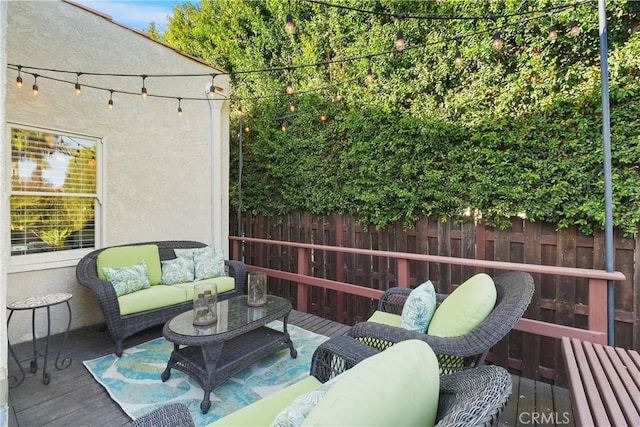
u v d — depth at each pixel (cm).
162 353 274
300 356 271
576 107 288
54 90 319
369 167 418
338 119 452
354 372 82
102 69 354
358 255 438
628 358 156
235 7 592
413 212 387
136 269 313
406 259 315
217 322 233
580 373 141
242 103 593
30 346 288
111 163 362
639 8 264
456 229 356
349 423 68
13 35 293
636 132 264
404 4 387
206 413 196
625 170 270
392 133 398
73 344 293
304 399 95
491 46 325
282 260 530
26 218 304
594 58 284
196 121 448
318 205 474
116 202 366
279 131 524
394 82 397
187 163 438
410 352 92
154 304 294
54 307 317
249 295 277
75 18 333
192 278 356
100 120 353
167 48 414
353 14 436
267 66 555
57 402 205
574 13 284
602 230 278
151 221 399
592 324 216
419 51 378
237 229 599
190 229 442
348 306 444
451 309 181
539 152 306
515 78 319
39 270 308
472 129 343
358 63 432
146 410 197
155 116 403
